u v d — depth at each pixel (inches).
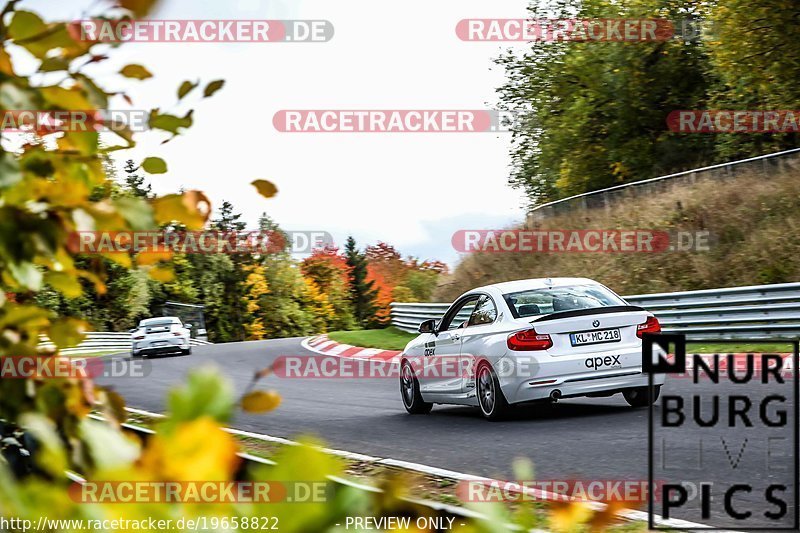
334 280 3452.3
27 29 49.7
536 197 1718.8
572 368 418.0
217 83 57.6
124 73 54.9
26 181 55.1
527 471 41.1
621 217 1134.4
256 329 3034.0
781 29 1238.3
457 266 1384.1
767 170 1003.9
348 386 664.4
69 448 43.1
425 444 381.7
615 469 295.9
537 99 1633.9
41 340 61.9
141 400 612.1
